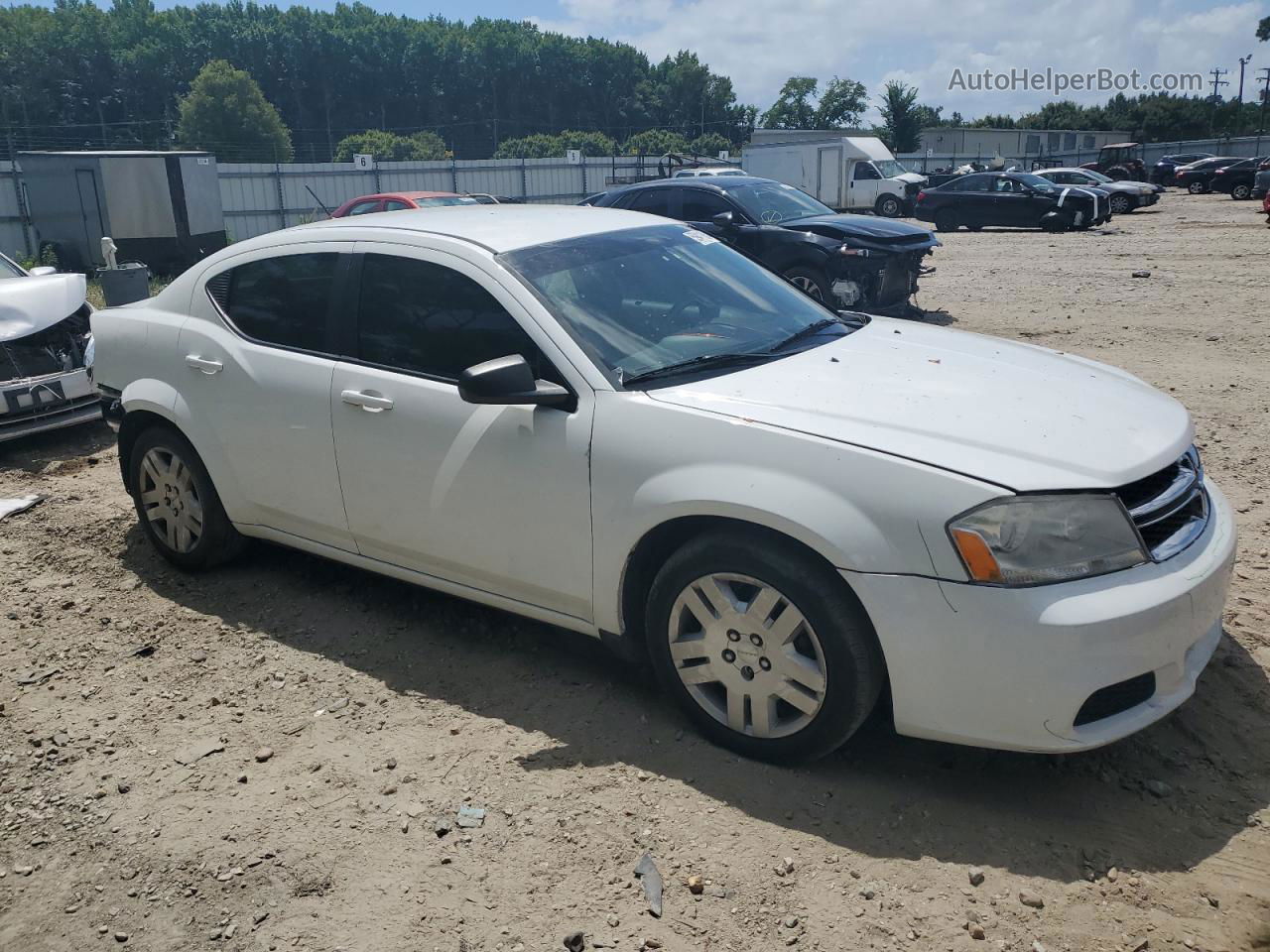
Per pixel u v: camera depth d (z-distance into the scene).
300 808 3.04
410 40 144.75
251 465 4.22
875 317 4.40
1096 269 16.20
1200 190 40.06
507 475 3.43
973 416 3.03
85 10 130.62
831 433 2.92
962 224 26.70
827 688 2.91
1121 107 100.62
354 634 4.14
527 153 92.25
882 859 2.73
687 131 151.38
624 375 3.34
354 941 2.52
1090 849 2.74
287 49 137.88
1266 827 2.81
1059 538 2.69
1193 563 2.86
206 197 21.14
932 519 2.71
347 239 4.02
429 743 3.35
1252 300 12.15
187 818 3.01
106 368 4.72
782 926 2.52
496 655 3.92
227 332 4.30
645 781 3.09
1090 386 3.43
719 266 4.20
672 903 2.60
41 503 5.93
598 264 3.80
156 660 3.99
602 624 3.38
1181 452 3.06
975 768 3.11
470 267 3.65
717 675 3.15
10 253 27.78
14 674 3.91
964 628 2.69
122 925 2.62
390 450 3.73
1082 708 2.71
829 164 34.47
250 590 4.58
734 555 2.99
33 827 3.01
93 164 19.53
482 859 2.79
